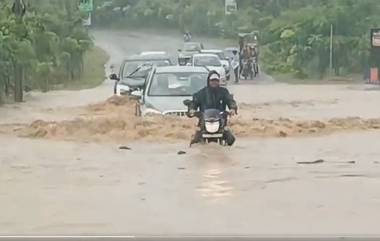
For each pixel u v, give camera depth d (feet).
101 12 520.42
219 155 84.99
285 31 326.44
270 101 170.19
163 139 97.45
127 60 164.76
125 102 154.30
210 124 90.74
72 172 74.74
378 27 302.25
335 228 51.83
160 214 56.39
